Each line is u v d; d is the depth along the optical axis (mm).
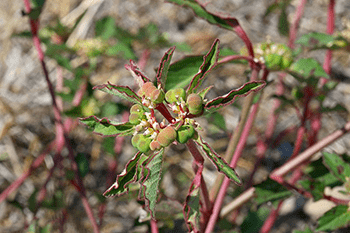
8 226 370
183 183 375
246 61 221
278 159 392
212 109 170
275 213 296
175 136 167
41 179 390
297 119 396
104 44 312
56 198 299
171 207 211
